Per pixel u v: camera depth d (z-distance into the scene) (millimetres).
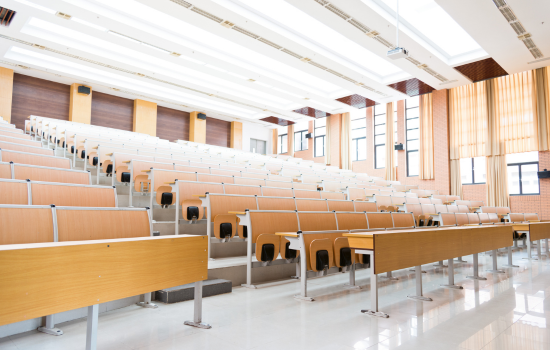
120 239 1565
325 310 2291
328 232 2807
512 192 9031
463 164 9836
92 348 1389
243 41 7227
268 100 11805
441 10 6449
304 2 5867
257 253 2703
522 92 8805
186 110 12930
